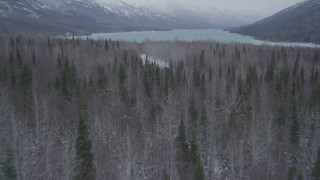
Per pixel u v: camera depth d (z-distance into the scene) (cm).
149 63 8844
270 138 4859
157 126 4938
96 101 6150
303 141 5256
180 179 4225
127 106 5962
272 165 4550
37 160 3569
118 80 6931
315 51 11331
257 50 11269
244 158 4484
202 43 12888
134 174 4031
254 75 7369
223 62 9188
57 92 6150
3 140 3744
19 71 7112
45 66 7719
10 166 2784
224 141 5084
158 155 4562
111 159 4306
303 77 7588
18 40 9425
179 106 5894
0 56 7894
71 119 5453
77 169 3312
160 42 13350
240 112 5569
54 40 11150
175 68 8212
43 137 4572
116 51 9994
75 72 7069
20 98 5884
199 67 8350
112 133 5038
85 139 3497
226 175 4509
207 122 5303
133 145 4712
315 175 4244
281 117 5331
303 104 6366
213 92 6116
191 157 4275
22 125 4803
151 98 6419
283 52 10969
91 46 10400
